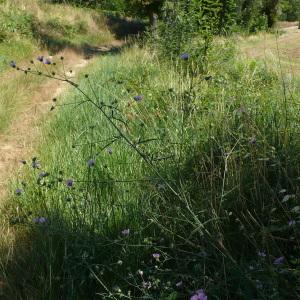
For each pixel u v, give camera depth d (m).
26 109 9.16
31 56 16.48
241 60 8.90
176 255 3.17
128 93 6.41
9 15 19.22
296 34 19.88
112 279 3.29
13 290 3.36
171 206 3.59
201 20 9.31
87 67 14.52
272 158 3.90
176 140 4.56
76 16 27.28
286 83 5.98
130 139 4.98
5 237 3.92
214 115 4.96
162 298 2.83
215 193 3.71
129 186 4.28
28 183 4.87
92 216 3.77
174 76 6.73
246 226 3.50
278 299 2.67
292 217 3.43
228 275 3.07
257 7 26.22
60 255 3.56
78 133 6.36
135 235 3.57
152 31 12.80
